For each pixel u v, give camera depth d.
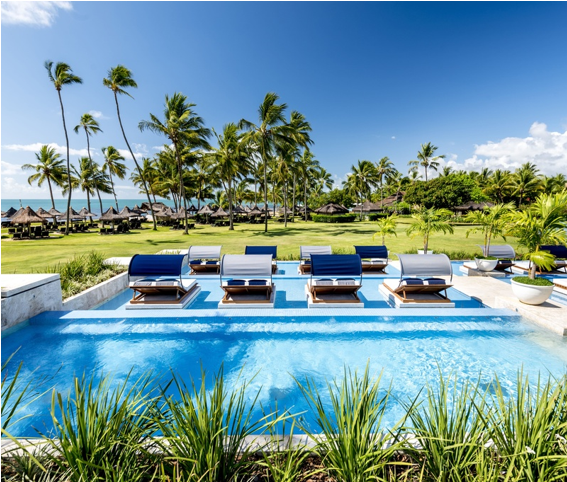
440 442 2.01
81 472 1.80
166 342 5.68
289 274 11.01
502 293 8.09
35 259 13.87
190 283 8.93
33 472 2.20
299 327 6.00
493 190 53.75
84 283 8.29
